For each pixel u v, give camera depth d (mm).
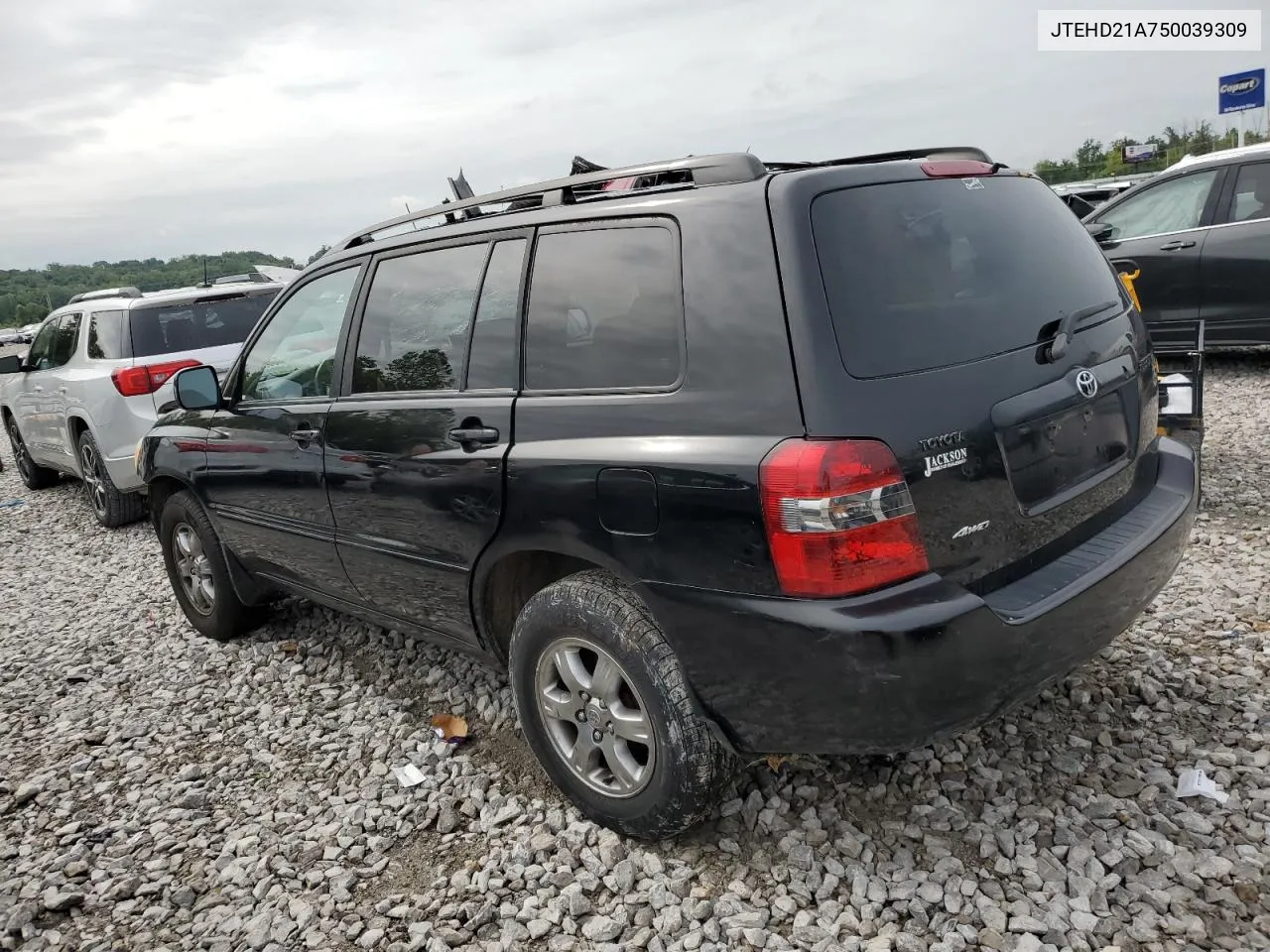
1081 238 3059
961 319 2447
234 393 4289
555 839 2902
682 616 2438
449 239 3283
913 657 2152
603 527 2580
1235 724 3055
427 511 3158
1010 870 2523
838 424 2180
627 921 2543
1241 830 2580
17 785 3691
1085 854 2537
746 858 2709
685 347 2461
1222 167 7852
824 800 2906
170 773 3666
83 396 7453
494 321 3025
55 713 4324
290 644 4711
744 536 2281
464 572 3094
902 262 2418
